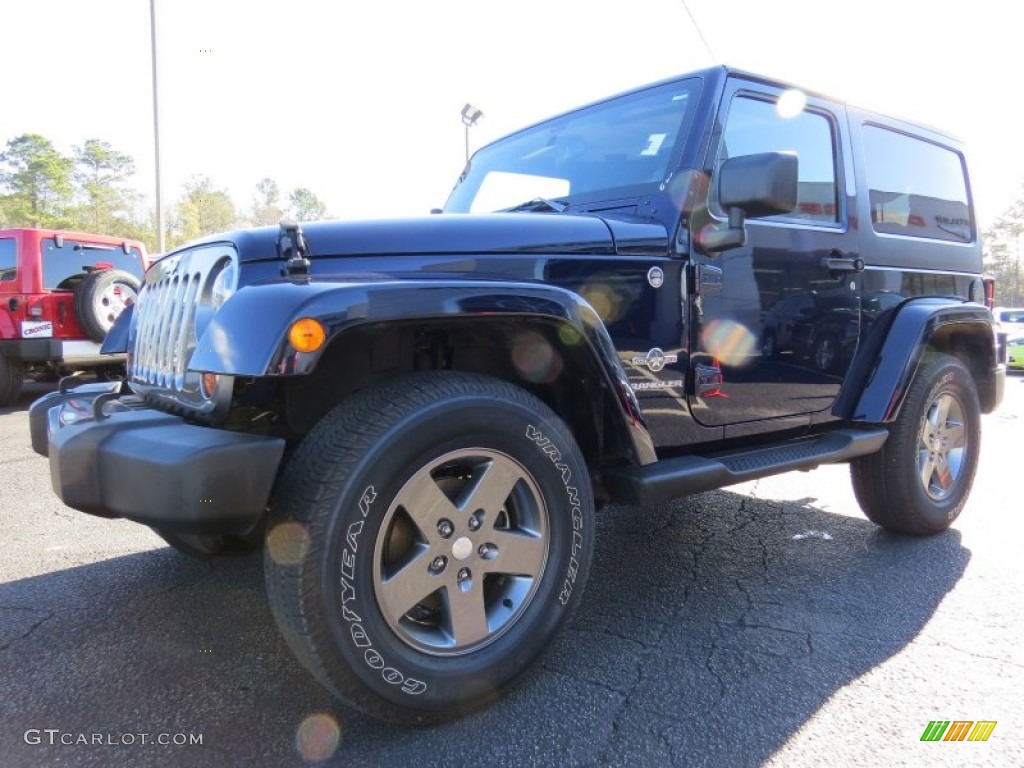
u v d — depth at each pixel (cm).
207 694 229
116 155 6550
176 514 187
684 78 302
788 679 238
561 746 203
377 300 192
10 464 560
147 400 257
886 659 250
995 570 332
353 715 218
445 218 240
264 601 298
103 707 223
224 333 190
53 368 907
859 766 194
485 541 215
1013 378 1438
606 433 252
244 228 226
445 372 218
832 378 337
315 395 230
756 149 306
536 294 216
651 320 265
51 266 867
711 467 264
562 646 261
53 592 309
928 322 352
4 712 220
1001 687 232
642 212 281
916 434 354
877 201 367
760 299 302
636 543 374
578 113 342
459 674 207
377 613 196
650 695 228
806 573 331
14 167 6125
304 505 188
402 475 197
